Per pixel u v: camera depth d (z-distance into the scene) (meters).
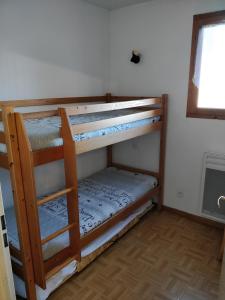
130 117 2.29
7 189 2.39
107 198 2.61
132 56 3.09
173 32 2.76
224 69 2.53
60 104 2.77
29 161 1.44
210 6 2.48
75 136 1.75
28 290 1.69
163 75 2.94
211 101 2.68
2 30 2.15
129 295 1.91
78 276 2.11
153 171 3.28
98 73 3.25
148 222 2.97
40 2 2.40
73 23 2.78
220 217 2.77
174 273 2.14
